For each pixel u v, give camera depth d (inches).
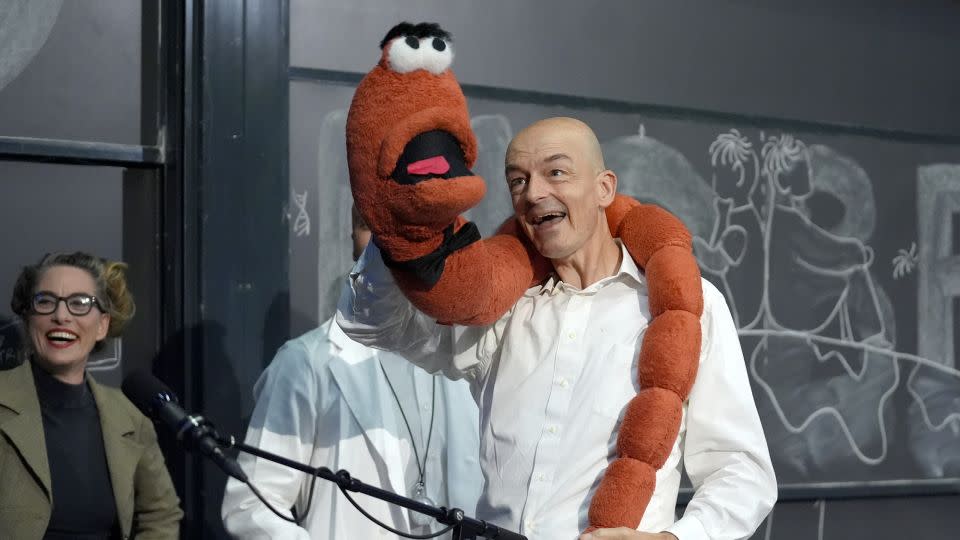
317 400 116.1
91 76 133.8
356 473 114.7
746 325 166.9
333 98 143.8
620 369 88.5
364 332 87.7
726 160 166.7
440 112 73.9
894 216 177.5
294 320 140.6
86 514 110.6
